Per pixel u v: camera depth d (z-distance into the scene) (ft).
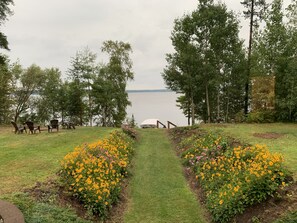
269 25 67.15
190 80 72.28
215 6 72.38
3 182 25.99
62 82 102.99
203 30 73.97
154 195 29.04
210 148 37.58
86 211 23.02
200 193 28.84
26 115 110.32
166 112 289.12
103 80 92.99
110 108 102.32
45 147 43.73
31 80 109.50
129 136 56.24
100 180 25.88
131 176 34.50
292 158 31.76
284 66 65.87
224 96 87.04
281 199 20.93
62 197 23.36
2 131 65.00
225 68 76.23
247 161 28.55
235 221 21.66
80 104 88.69
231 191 23.54
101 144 36.68
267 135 48.57
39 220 18.78
